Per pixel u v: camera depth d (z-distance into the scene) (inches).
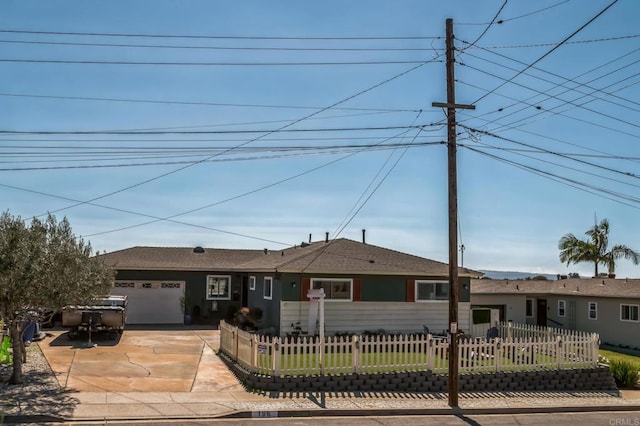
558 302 1535.4
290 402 609.0
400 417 587.8
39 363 733.9
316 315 995.3
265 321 1112.8
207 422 523.8
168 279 1282.0
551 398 721.0
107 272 694.5
